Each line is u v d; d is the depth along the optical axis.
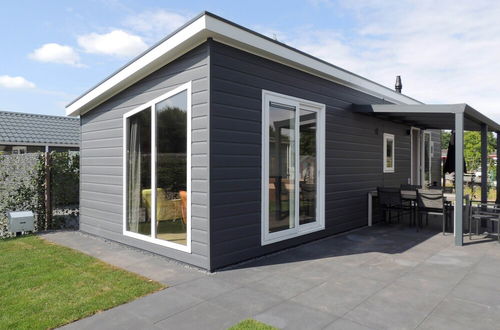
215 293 3.39
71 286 3.58
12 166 6.60
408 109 6.02
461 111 5.45
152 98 4.92
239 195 4.36
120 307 3.08
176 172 4.52
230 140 4.23
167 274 3.98
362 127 7.05
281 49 4.73
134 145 5.34
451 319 2.84
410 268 4.20
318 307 3.07
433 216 8.34
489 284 3.64
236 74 4.30
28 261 4.53
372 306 3.09
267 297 3.29
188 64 4.30
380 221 7.62
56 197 7.06
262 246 4.70
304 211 5.53
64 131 14.58
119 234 5.65
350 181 6.65
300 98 5.34
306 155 5.57
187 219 4.31
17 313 2.95
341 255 4.80
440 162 12.16
